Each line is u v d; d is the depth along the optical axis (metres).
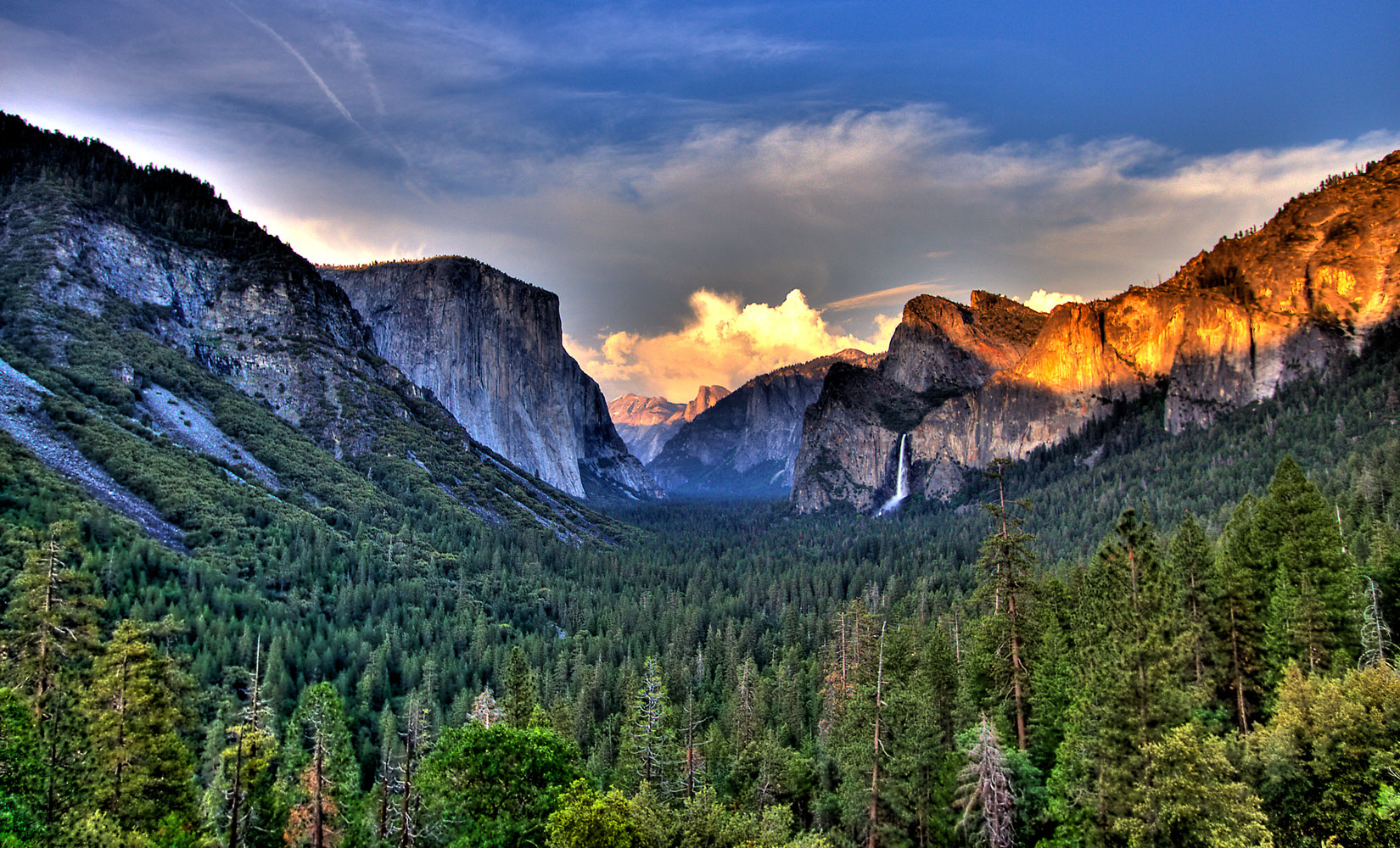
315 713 76.62
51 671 49.56
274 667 107.25
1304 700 45.97
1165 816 40.62
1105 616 56.75
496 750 59.88
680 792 68.06
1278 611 57.38
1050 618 63.56
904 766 52.03
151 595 115.12
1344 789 41.19
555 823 51.00
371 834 56.56
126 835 44.94
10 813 43.62
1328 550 61.16
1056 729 54.78
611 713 116.38
